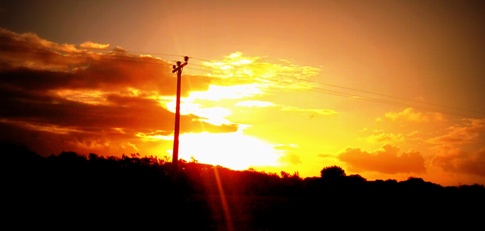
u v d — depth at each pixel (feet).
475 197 182.70
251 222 95.76
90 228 76.95
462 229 98.48
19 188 106.32
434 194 190.60
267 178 209.36
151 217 93.30
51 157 126.62
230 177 192.03
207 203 121.60
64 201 100.99
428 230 95.66
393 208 141.18
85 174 119.03
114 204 104.22
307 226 94.53
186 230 81.61
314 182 223.92
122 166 125.59
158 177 123.65
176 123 125.29
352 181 237.86
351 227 96.32
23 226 74.54
